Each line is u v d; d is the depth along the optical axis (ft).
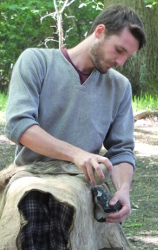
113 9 11.43
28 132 10.81
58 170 11.09
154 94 46.96
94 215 10.95
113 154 12.28
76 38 67.72
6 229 9.81
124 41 11.22
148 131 33.65
